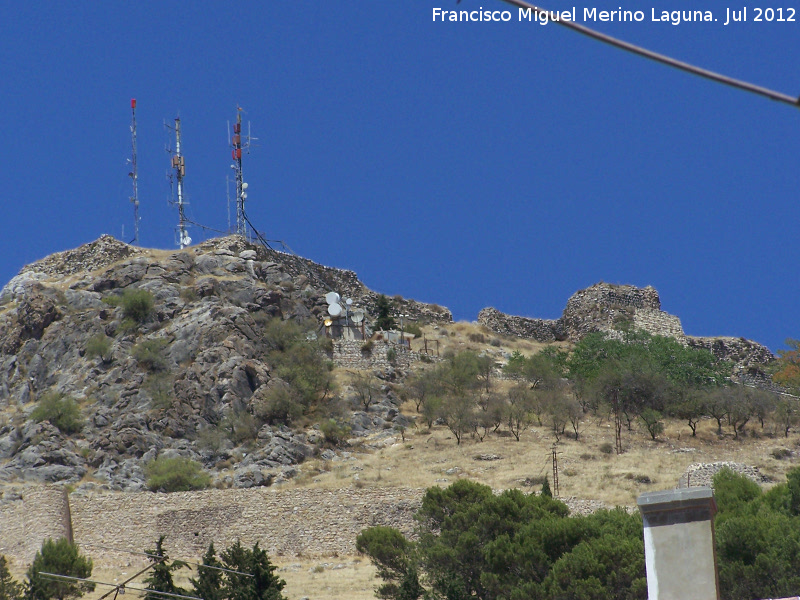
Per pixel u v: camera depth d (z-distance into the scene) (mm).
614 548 196375
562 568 194875
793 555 184250
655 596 100188
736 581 183000
